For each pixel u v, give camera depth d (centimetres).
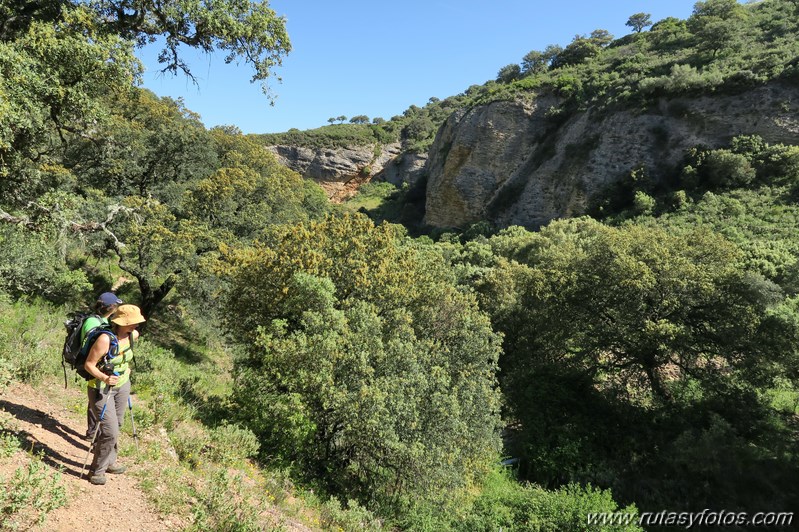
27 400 474
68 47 816
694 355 1792
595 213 4203
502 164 5684
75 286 1424
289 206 2881
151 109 3362
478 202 5712
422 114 12975
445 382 980
